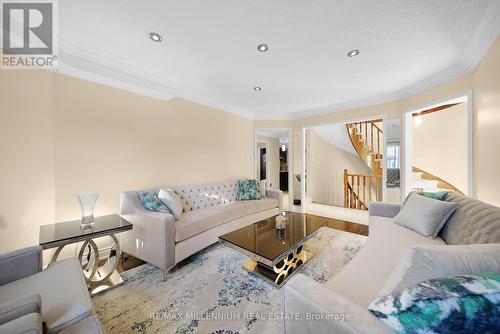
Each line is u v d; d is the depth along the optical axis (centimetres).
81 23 165
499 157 173
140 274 193
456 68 235
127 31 175
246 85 294
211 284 176
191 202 295
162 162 288
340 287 103
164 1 141
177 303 153
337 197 579
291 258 208
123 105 248
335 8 149
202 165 348
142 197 229
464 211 153
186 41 189
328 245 257
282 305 150
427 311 54
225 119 393
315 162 580
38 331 61
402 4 145
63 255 206
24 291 102
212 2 142
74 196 210
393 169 416
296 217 266
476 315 47
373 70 248
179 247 203
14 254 116
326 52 208
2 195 160
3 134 160
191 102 329
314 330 72
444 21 163
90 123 222
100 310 146
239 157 425
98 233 166
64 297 99
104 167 232
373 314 68
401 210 205
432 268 67
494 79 176
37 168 183
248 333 125
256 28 171
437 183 395
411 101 304
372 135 514
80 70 211
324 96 342
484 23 164
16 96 169
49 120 193
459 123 380
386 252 142
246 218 311
